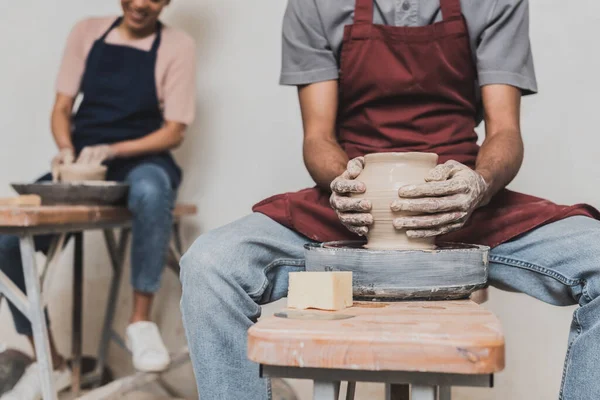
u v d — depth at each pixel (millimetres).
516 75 1428
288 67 1555
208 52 2555
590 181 2148
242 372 1096
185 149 2580
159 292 2625
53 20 2727
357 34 1432
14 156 2746
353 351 692
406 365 680
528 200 1340
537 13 2184
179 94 2377
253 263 1199
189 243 2578
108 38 2424
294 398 2055
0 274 1697
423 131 1419
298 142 2473
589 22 2141
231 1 2533
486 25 1420
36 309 1705
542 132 2186
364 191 1071
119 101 2377
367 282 984
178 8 2592
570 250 1181
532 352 2199
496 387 2213
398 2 1427
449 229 1043
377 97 1438
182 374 2402
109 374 2541
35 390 2023
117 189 2031
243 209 2531
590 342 1010
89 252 2688
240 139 2529
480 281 1019
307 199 1370
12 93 2744
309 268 1042
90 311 2682
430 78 1407
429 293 982
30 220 1626
